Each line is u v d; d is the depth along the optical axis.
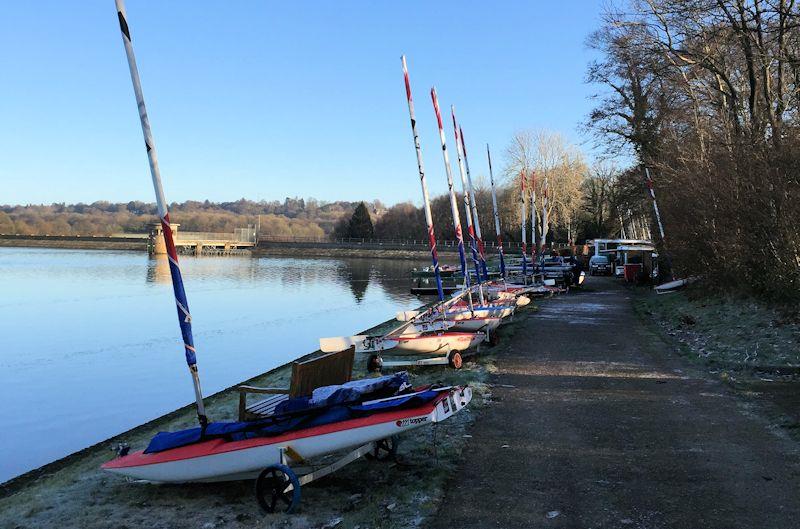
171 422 10.64
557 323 18.84
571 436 7.70
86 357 19.69
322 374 7.48
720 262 19.06
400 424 6.18
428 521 5.36
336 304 35.19
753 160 15.76
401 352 13.20
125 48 6.58
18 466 10.23
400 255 101.56
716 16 19.94
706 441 7.30
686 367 11.85
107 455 8.88
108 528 5.74
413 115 17.05
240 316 29.80
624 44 25.33
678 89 25.70
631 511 5.44
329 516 5.72
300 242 115.75
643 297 27.47
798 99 19.00
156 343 22.25
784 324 13.78
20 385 15.88
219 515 5.88
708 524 5.12
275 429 6.43
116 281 49.47
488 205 93.50
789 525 5.06
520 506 5.64
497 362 12.77
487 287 23.72
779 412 8.33
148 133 6.65
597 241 53.09
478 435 7.83
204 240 113.56
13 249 118.25
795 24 17.12
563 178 73.19
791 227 14.45
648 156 31.05
